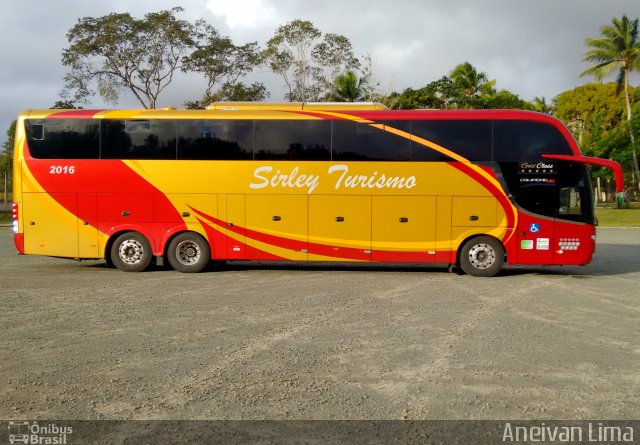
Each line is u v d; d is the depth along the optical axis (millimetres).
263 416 4340
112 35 35094
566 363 5707
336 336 6816
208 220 12859
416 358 5871
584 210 12328
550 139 12375
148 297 9625
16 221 13078
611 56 43469
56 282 11477
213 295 9867
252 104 13117
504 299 9555
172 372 5398
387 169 12555
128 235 13031
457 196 12461
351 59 36969
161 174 12883
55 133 13008
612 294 10141
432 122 12523
